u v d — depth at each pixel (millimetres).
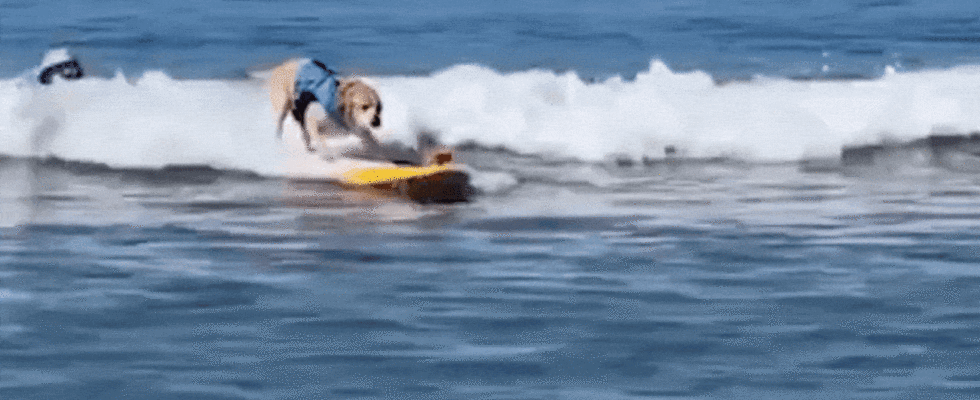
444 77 12336
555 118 11398
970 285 7051
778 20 19734
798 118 11539
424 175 9344
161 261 7625
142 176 10156
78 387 5543
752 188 9898
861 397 5438
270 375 5691
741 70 15164
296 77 10016
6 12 20047
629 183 10047
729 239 8172
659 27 18969
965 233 8344
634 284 7105
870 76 14766
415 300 6816
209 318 6488
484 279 7223
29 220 8742
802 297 6844
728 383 5598
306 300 6809
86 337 6184
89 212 9016
